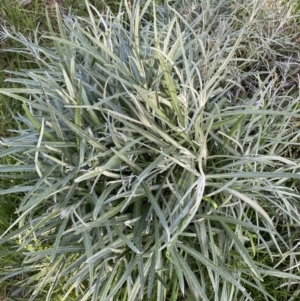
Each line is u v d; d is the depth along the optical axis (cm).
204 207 144
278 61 190
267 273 147
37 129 135
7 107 197
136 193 137
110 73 131
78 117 131
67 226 147
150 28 194
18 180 180
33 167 143
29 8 221
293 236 156
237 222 136
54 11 217
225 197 143
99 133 144
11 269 172
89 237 134
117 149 136
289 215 145
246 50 185
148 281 145
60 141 137
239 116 135
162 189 144
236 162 138
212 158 146
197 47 172
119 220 140
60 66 154
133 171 138
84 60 163
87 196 140
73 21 205
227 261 149
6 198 184
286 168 146
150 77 144
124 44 154
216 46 167
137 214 137
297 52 188
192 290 146
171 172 138
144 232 142
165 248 145
